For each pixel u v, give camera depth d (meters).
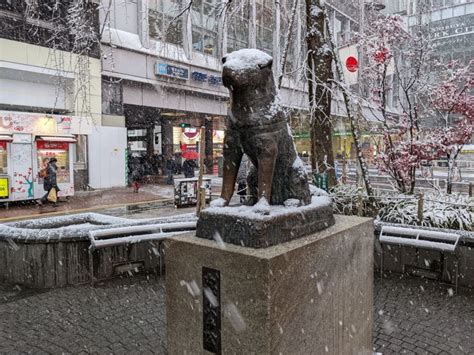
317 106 9.03
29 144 15.06
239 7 9.30
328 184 9.52
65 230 6.17
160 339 4.41
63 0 11.52
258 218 2.71
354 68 9.82
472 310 5.05
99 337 4.45
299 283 2.71
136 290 5.90
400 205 8.31
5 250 6.19
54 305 5.34
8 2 15.02
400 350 4.12
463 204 7.58
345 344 3.32
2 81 16.06
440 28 14.25
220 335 2.75
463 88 9.88
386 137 10.20
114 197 17.62
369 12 13.03
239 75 2.80
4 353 4.11
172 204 15.98
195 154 28.14
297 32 11.23
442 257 6.07
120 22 19.73
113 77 19.75
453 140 9.59
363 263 3.60
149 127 30.92
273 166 2.96
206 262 2.79
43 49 15.85
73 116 16.83
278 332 2.54
